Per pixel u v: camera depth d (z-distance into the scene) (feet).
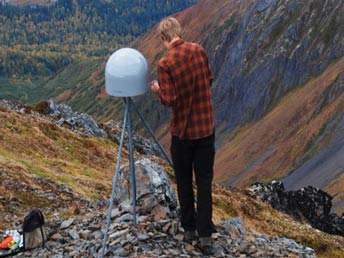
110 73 28.17
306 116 586.04
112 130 179.93
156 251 28.71
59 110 170.30
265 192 165.27
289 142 538.06
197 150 27.99
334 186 372.38
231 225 35.70
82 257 29.96
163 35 27.32
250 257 30.17
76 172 114.01
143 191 33.99
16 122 134.31
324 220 177.27
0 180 79.30
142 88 28.43
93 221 35.27
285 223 127.75
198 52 26.89
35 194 78.38
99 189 102.42
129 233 30.58
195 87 26.76
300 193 176.55
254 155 583.99
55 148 128.88
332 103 550.36
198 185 28.55
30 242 33.88
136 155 156.25
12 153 109.81
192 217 30.25
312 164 467.93
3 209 65.98
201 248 29.81
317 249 114.62
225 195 135.13
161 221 31.89
